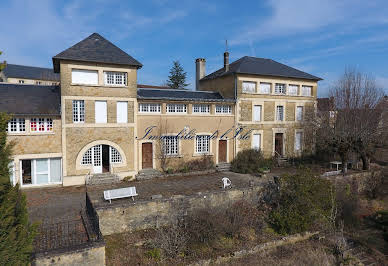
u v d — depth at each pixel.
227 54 23.00
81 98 15.95
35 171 15.55
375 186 19.25
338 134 18.61
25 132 14.95
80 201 13.20
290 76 22.61
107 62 16.11
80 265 8.41
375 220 15.23
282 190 14.02
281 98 22.83
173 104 18.94
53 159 15.92
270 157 22.27
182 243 10.88
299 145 24.19
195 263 10.26
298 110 23.98
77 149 16.05
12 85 16.70
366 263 11.72
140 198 12.98
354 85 19.58
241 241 11.98
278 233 13.01
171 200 12.53
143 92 19.05
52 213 11.67
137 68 17.38
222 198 13.89
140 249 10.59
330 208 13.91
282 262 11.02
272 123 22.56
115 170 16.94
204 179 17.36
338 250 12.05
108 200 12.56
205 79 24.86
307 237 13.27
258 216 13.72
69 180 15.88
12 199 6.38
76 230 9.95
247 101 21.33
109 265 9.43
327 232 13.36
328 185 14.36
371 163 24.30
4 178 5.91
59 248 8.30
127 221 11.60
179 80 44.47
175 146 19.12
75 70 15.95
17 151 14.81
